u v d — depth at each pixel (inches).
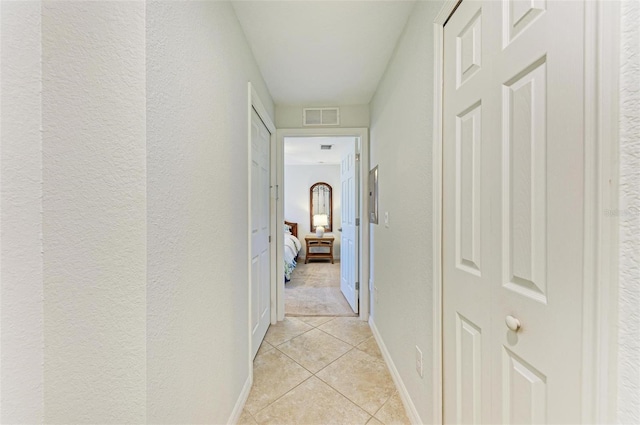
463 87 37.7
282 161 105.7
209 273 42.7
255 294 79.5
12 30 22.5
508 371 29.2
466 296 37.2
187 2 35.7
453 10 40.2
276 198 103.9
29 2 23.9
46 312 25.6
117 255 26.6
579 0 20.9
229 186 52.0
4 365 22.5
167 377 30.9
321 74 82.0
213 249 44.3
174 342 32.4
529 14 26.1
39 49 24.8
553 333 23.4
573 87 21.4
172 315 31.9
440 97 43.6
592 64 19.9
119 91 26.5
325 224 239.9
